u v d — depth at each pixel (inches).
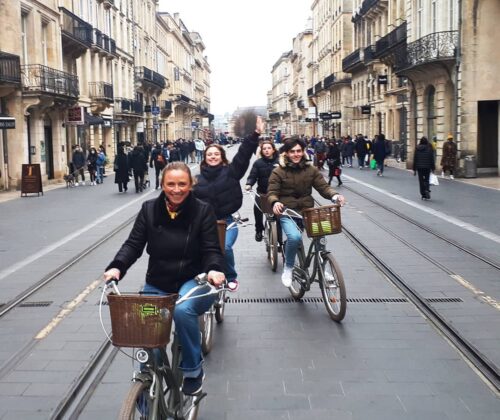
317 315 305.7
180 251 180.4
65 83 1258.6
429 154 773.3
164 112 3002.0
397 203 749.3
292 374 232.1
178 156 1502.2
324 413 199.9
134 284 373.1
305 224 298.4
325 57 3253.0
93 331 283.1
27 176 964.6
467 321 289.1
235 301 334.3
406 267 403.9
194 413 181.3
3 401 210.7
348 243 497.0
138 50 2374.5
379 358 246.7
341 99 2721.5
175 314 172.7
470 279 369.7
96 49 1635.1
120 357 250.4
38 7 1173.1
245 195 898.1
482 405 204.2
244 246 501.0
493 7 1051.9
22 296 345.4
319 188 317.7
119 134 1982.0
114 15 1927.9
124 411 146.2
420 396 211.6
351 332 278.5
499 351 249.6
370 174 1254.9
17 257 462.6
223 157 300.0
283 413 200.2
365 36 2191.2
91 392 217.6
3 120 894.4
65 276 397.7
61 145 1311.5
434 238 510.9
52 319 303.0
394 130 1780.3
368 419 195.3
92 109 1617.9
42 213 737.0
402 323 290.2
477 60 1061.1
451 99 1147.9
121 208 775.7
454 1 1091.3
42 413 201.3
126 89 2085.4
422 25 1261.1
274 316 305.3
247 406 205.8
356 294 342.0
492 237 511.2
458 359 245.0
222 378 229.1
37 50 1168.2
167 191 176.7
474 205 718.5
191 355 177.8
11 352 258.5
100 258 455.8
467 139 1073.5
